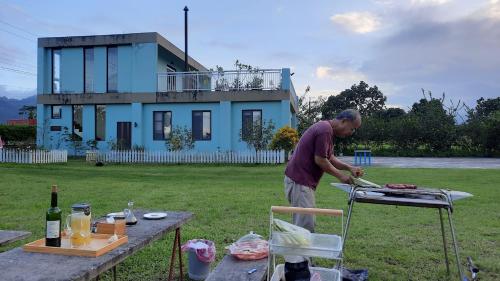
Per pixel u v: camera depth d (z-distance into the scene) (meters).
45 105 22.66
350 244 5.54
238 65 26.17
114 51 22.27
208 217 7.07
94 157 20.33
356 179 4.12
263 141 20.09
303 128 36.47
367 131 34.72
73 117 22.58
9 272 2.36
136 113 21.62
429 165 21.52
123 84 22.00
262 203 8.47
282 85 20.41
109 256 2.66
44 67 22.48
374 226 6.56
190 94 21.03
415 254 5.13
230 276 3.16
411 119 34.53
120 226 3.17
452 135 32.94
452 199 3.75
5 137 27.86
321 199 9.00
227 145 20.80
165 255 5.03
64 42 22.09
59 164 18.70
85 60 22.52
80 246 2.80
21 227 6.27
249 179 13.20
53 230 2.79
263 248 3.67
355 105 55.56
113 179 12.82
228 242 5.59
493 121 31.61
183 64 26.61
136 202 8.46
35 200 8.73
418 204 3.66
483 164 22.38
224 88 21.00
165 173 15.08
